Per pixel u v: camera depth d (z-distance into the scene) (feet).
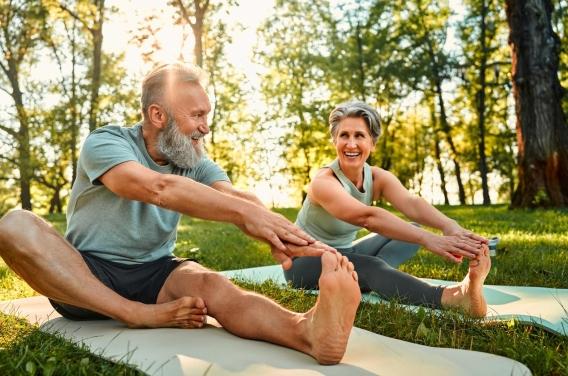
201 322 7.66
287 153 96.27
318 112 85.30
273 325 6.82
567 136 38.14
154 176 6.97
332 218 10.61
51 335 7.36
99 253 8.10
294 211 52.19
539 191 37.81
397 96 85.20
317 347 6.11
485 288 10.82
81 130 77.00
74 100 75.46
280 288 10.80
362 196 10.64
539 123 38.09
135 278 8.18
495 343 6.89
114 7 71.77
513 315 8.11
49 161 80.74
